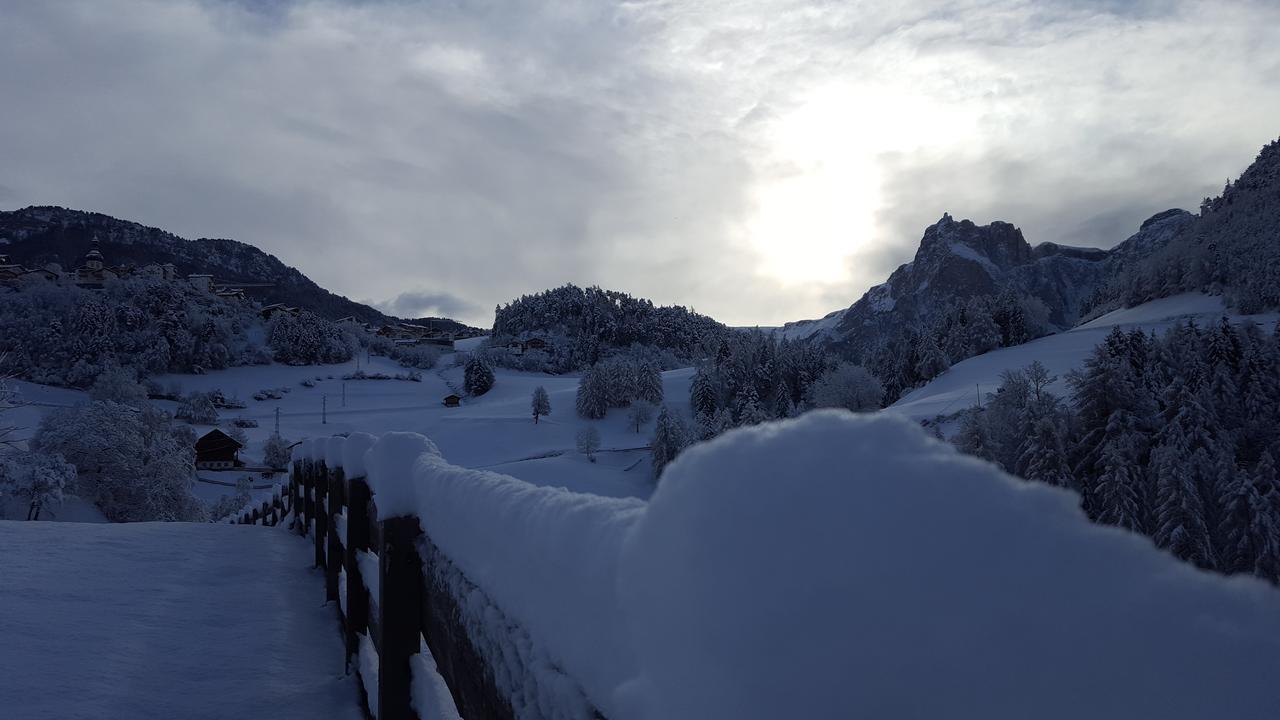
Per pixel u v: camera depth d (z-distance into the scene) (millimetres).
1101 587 355
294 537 7379
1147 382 49531
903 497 434
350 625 3361
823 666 416
